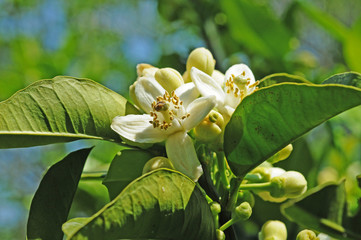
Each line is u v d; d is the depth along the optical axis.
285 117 0.24
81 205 0.37
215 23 0.48
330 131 0.41
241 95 0.26
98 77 0.64
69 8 0.92
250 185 0.26
